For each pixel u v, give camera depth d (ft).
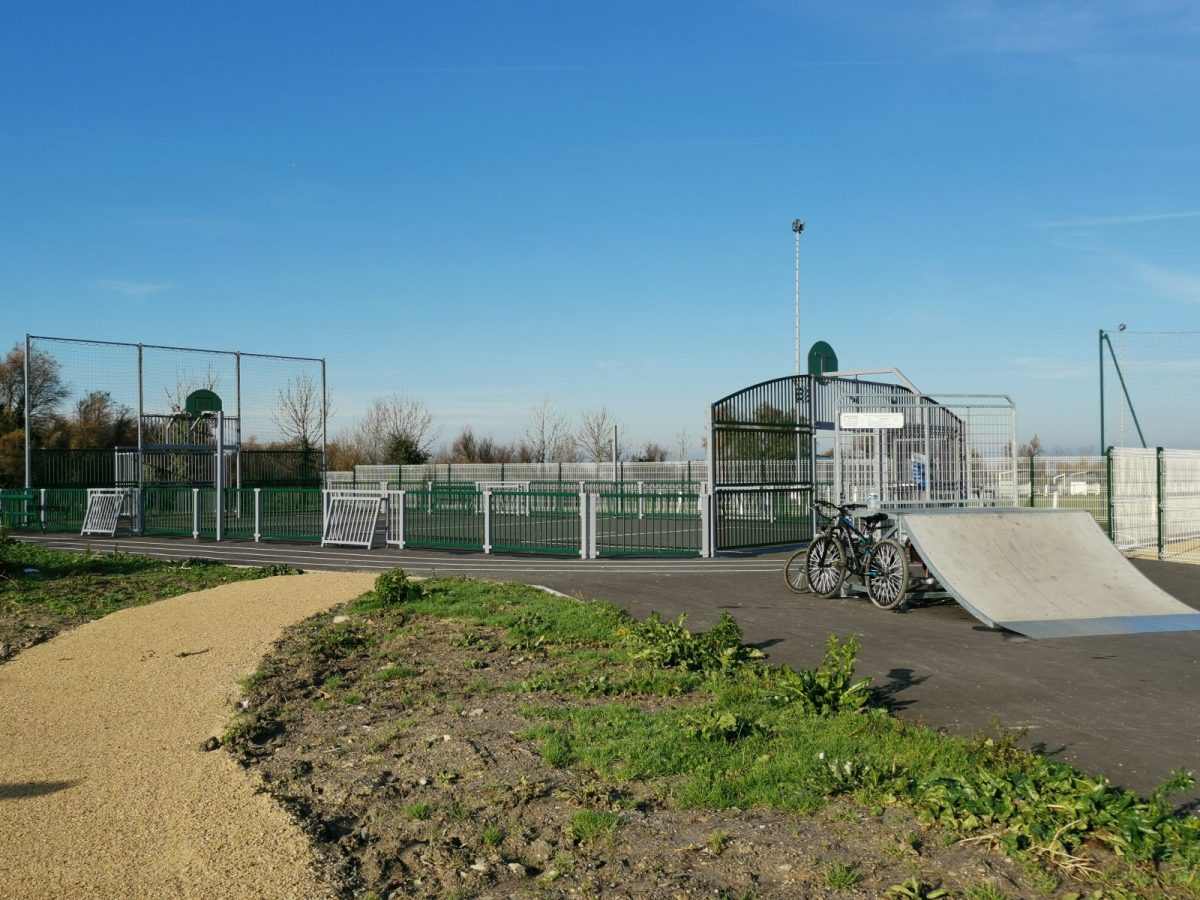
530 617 34.78
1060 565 40.24
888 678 27.25
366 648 31.12
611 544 65.98
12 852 15.47
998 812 15.64
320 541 73.10
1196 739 21.38
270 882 14.26
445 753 20.07
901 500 51.01
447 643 31.58
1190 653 30.48
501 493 65.62
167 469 98.12
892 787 17.35
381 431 195.93
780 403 66.90
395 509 72.38
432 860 14.98
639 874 14.35
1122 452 62.18
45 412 155.84
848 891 13.70
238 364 102.78
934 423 53.36
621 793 17.60
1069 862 14.34
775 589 44.50
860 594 42.68
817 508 50.39
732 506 62.49
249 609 37.35
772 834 15.70
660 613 37.91
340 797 17.87
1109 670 28.19
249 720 22.80
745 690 24.49
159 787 18.47
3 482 153.58
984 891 13.48
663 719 22.18
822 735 20.66
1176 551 60.54
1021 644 31.91
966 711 23.80
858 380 67.77
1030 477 72.23
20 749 21.04
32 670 28.60
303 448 128.88
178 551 68.74
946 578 36.91
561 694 25.00
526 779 18.26
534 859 15.06
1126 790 17.90
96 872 14.69
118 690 25.99
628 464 124.47
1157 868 14.21
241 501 79.71
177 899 13.75
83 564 54.39
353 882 14.32
